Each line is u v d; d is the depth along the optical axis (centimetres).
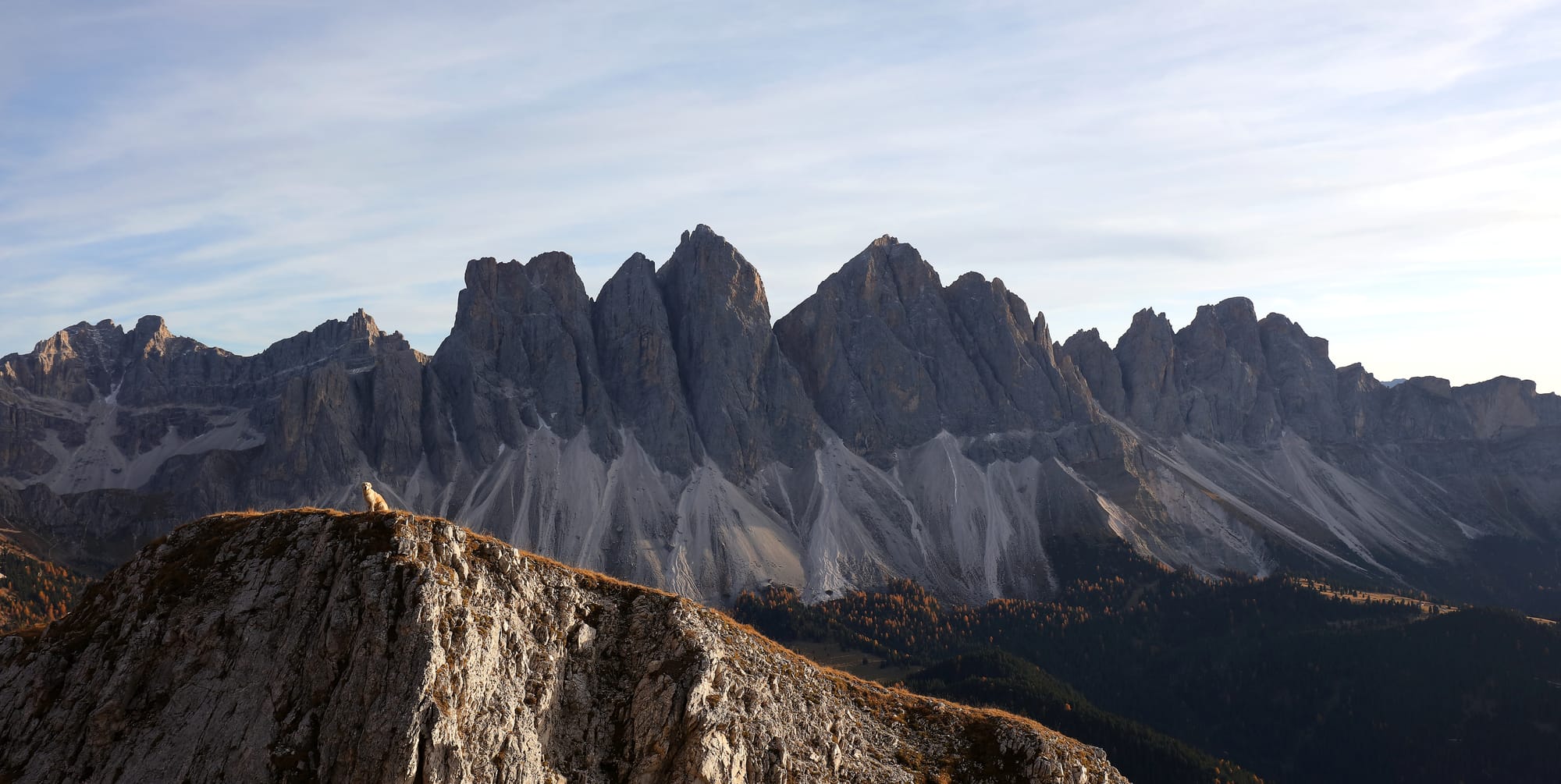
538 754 8081
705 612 10212
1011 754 10519
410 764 7350
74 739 7838
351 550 8394
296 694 7800
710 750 8569
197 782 7456
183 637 8188
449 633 8006
